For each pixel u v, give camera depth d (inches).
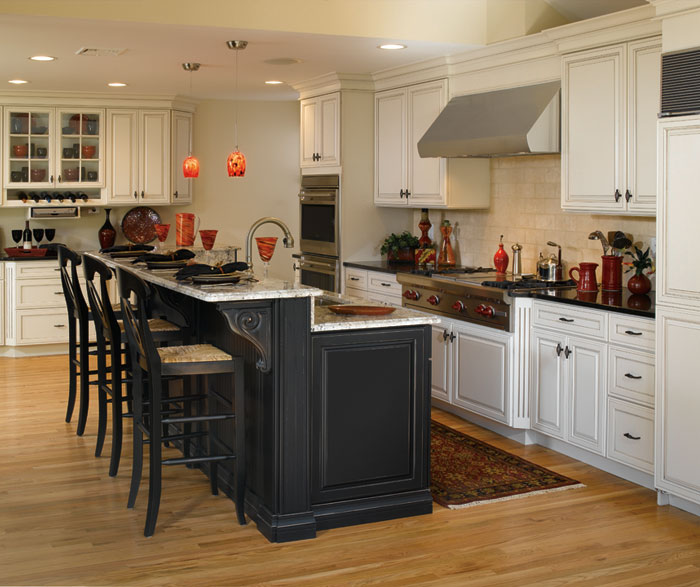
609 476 173.8
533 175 224.7
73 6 173.9
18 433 206.1
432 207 241.0
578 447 182.1
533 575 127.1
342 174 265.7
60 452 190.2
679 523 147.9
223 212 339.6
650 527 145.9
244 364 154.1
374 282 252.1
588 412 174.6
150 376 140.0
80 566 129.7
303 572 128.0
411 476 152.1
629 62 171.6
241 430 145.6
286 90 301.4
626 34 171.5
